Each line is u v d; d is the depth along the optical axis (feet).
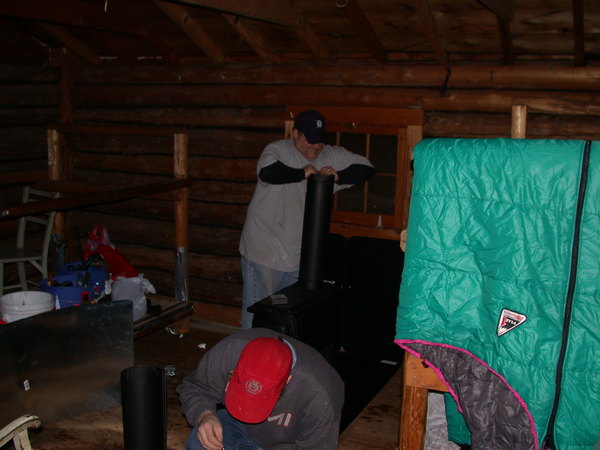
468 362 8.46
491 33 14.66
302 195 14.80
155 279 20.59
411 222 8.63
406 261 8.67
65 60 20.75
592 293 7.80
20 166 20.21
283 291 13.60
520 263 8.01
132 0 16.65
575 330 7.87
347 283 17.06
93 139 20.95
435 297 8.46
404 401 9.32
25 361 11.98
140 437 11.59
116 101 20.35
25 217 19.06
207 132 19.29
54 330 12.40
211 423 8.66
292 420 9.02
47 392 12.56
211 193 19.47
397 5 14.33
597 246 7.77
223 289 19.69
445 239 8.39
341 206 17.70
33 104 20.24
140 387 11.51
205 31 17.61
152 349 17.38
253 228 14.96
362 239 16.74
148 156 20.21
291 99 17.80
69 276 15.74
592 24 13.47
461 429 9.53
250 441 9.30
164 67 19.40
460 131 16.15
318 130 13.94
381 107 16.72
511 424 8.21
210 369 9.14
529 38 14.56
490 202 8.16
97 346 13.21
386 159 17.03
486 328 8.25
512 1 13.33
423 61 16.37
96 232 17.26
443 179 8.36
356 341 17.19
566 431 7.99
